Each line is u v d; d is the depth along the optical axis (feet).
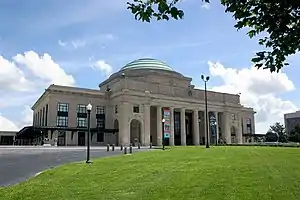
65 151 155.22
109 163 82.33
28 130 259.19
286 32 20.79
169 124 289.33
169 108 293.02
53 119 263.08
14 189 52.08
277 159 77.77
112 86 299.58
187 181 50.39
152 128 299.58
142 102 279.08
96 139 276.62
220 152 108.47
